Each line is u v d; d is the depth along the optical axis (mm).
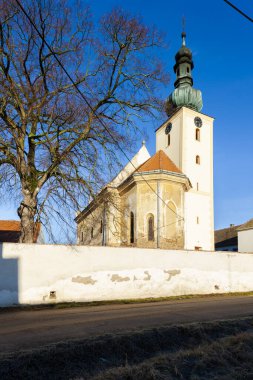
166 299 16844
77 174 16812
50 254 15320
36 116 16594
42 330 8711
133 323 9555
